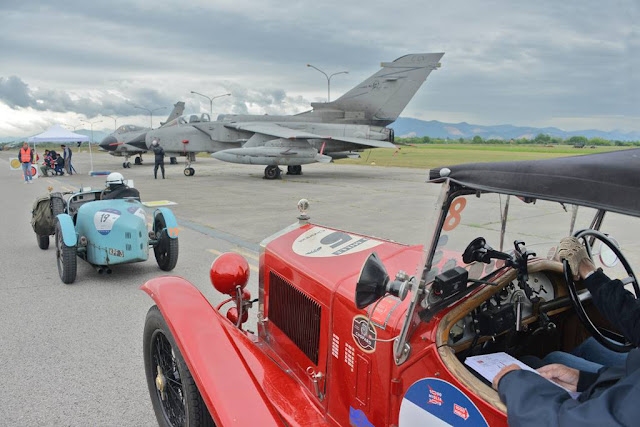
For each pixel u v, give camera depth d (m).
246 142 25.55
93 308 5.68
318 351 2.66
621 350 2.49
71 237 6.41
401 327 2.05
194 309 2.68
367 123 27.95
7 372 4.15
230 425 2.20
